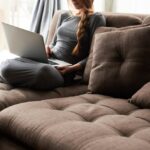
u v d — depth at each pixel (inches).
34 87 68.1
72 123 47.3
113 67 67.4
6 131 52.1
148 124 49.7
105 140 41.3
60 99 62.6
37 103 58.0
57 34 89.6
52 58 86.7
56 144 43.1
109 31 75.4
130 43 66.6
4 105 59.4
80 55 82.7
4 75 68.8
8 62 71.5
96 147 39.6
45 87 68.2
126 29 71.6
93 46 75.6
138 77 64.4
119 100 62.5
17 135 49.6
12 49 80.9
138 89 64.3
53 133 44.9
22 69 67.7
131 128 47.6
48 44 94.3
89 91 70.5
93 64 71.2
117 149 38.4
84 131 44.2
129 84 64.9
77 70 77.6
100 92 68.4
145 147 39.2
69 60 83.6
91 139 42.0
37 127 47.5
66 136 43.4
